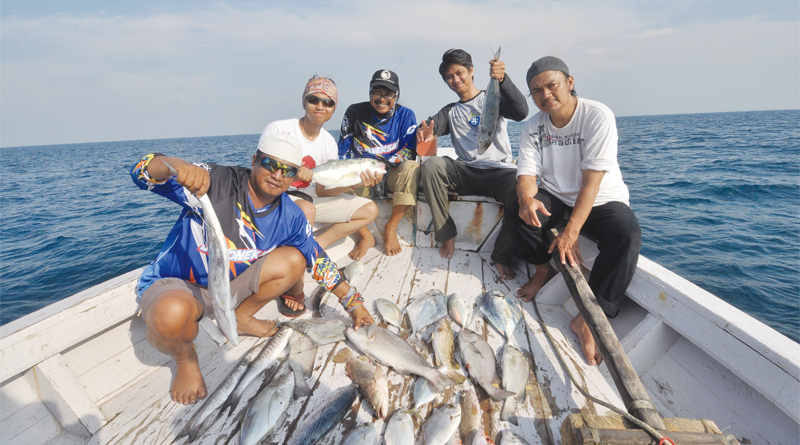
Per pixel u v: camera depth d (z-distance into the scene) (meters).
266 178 1.99
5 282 8.65
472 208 3.66
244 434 1.73
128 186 23.33
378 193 3.89
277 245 2.28
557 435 1.78
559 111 2.71
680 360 2.16
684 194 13.80
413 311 2.61
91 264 9.52
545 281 3.02
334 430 1.79
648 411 1.59
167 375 2.19
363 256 3.66
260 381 2.12
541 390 2.06
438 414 1.79
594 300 2.26
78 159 60.84
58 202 18.72
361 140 3.91
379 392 1.91
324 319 2.50
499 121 3.71
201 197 1.69
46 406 1.84
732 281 7.11
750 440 1.75
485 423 1.85
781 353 1.58
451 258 3.64
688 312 2.02
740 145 30.95
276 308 2.77
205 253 2.04
